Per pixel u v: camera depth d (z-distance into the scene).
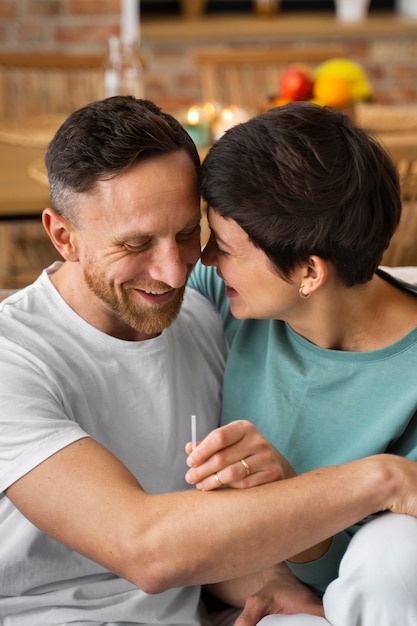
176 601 1.62
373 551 1.41
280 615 1.54
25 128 3.53
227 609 1.75
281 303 1.55
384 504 1.41
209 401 1.76
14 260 3.64
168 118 1.51
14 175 3.00
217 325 1.82
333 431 1.62
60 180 1.46
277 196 1.45
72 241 1.52
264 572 1.67
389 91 5.43
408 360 1.58
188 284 1.88
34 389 1.48
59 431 1.41
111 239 1.45
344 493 1.38
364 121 3.45
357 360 1.60
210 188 1.48
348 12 5.33
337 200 1.45
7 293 1.92
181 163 1.46
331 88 3.22
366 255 1.51
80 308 1.59
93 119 1.44
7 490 1.42
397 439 1.59
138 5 5.20
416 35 5.31
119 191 1.42
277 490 1.38
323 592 1.64
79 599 1.55
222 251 1.54
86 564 1.56
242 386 1.75
